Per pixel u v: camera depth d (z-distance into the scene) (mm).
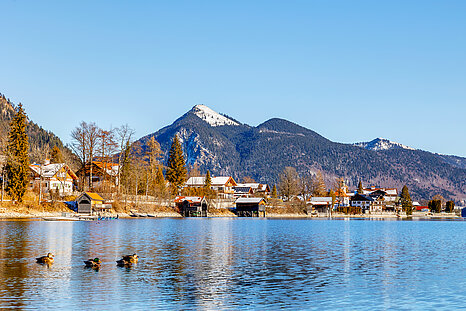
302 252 62875
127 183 171875
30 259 52000
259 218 194000
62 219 125750
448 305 34500
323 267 49844
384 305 34375
